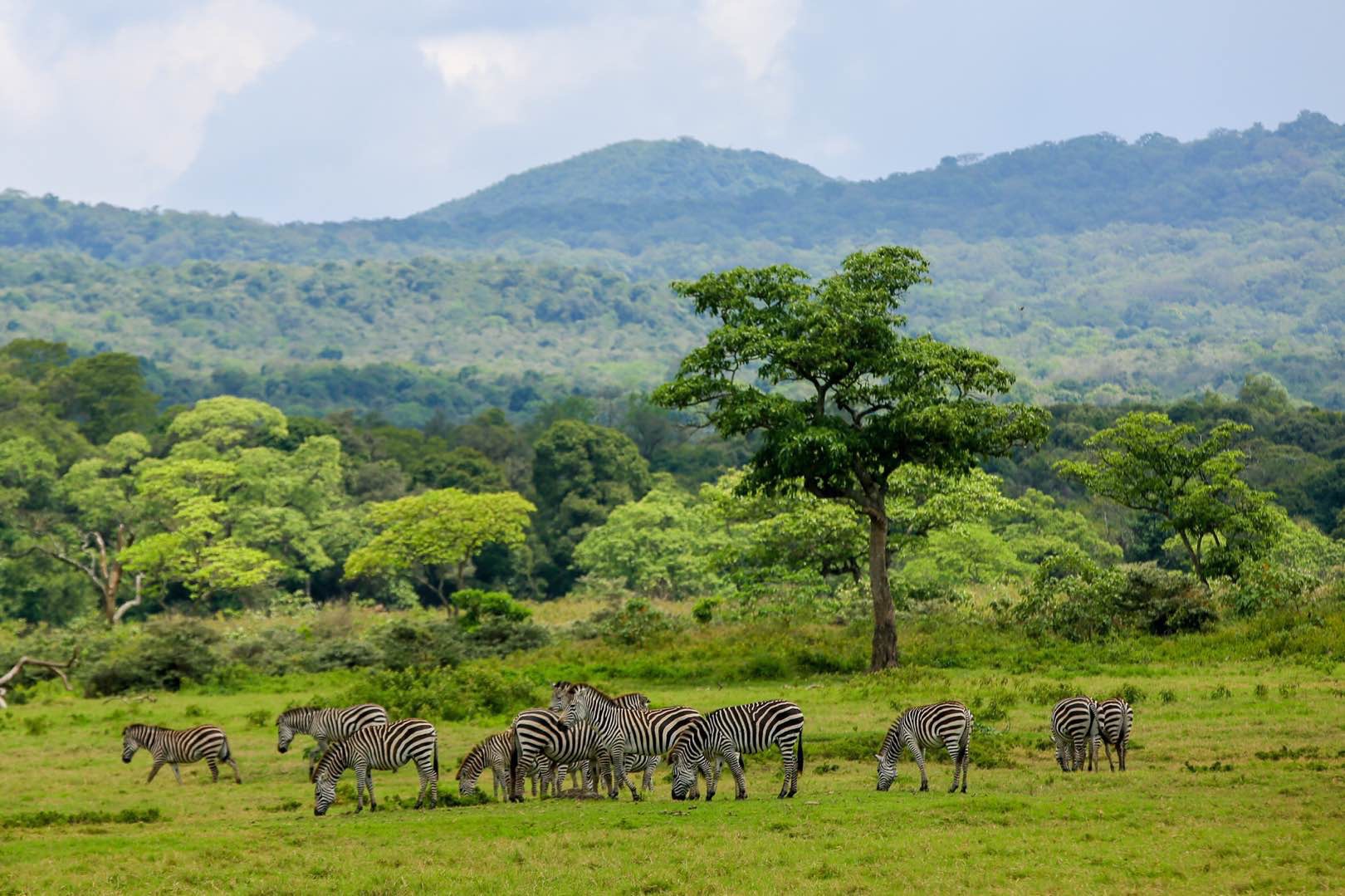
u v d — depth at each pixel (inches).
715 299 5398.6
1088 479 7440.9
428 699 4510.3
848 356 5275.6
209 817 2881.4
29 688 5767.7
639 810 2719.0
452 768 3577.8
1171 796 2615.7
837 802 2694.4
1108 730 3019.2
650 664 5492.1
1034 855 2139.5
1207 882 1943.9
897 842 2267.5
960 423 5073.8
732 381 5374.0
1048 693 4301.2
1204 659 5098.4
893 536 6668.3
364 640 6727.4
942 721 2810.0
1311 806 2433.6
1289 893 1873.8
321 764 2901.1
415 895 2046.0
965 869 2069.4
